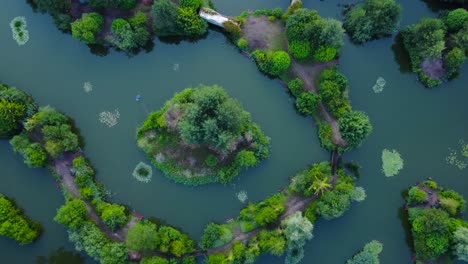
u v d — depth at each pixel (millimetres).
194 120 76875
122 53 88688
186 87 87750
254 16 88750
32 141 83188
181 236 80250
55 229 83312
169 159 83688
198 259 80812
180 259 79688
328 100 84875
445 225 78250
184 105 82312
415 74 89812
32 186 83938
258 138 84688
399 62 90500
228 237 80750
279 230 79688
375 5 84688
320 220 83875
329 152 85562
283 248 80062
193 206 83875
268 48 87312
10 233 79500
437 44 83188
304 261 83062
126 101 86938
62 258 83000
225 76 88500
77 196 82500
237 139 83000
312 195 83125
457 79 90125
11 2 90000
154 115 83812
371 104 88562
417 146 87562
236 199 84125
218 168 83688
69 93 87188
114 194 83688
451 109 89500
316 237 83812
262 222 79812
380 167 86250
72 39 88938
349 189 81375
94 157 84750
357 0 92188
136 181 84062
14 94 81812
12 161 84688
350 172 85688
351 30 89562
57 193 83625
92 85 87500
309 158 85938
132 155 84812
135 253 79812
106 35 86562
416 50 88438
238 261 78688
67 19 86250
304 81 86438
